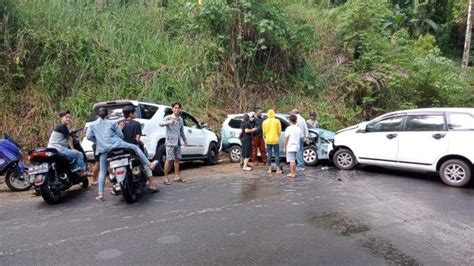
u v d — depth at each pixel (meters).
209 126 13.30
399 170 10.24
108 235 5.16
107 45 13.56
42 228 5.58
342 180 8.88
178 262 4.25
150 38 14.96
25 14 12.74
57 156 7.13
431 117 8.91
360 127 10.07
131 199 6.86
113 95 12.32
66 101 11.90
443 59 18.28
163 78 13.48
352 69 16.58
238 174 9.87
